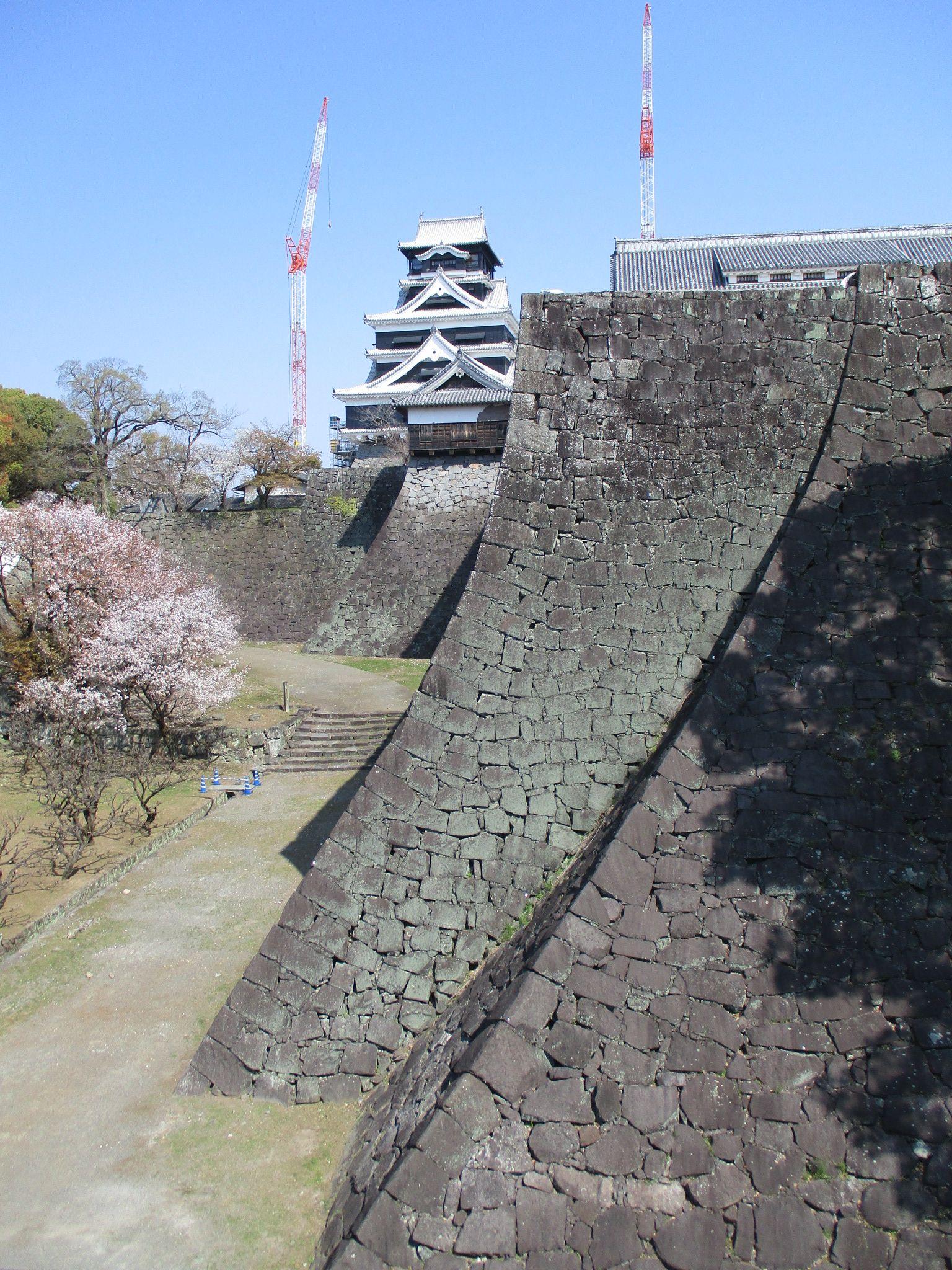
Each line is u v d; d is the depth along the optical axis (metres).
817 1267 4.85
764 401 7.43
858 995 5.38
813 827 5.79
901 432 6.60
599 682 7.28
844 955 5.48
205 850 13.85
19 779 17.50
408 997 7.09
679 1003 5.47
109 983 9.34
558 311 7.61
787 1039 5.34
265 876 12.67
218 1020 7.20
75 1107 7.08
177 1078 7.45
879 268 6.95
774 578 6.40
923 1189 4.93
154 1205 5.97
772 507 7.29
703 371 7.51
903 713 6.00
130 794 16.77
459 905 7.16
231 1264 5.45
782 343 7.48
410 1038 7.05
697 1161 5.12
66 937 10.51
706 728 6.07
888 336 6.80
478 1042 5.43
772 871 5.71
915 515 6.42
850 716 6.02
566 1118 5.21
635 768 7.16
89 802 13.91
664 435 7.48
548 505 7.46
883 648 6.15
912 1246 4.82
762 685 6.14
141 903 11.63
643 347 7.57
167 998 8.98
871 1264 4.81
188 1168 6.31
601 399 7.55
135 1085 7.36
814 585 6.35
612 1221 5.01
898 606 6.24
